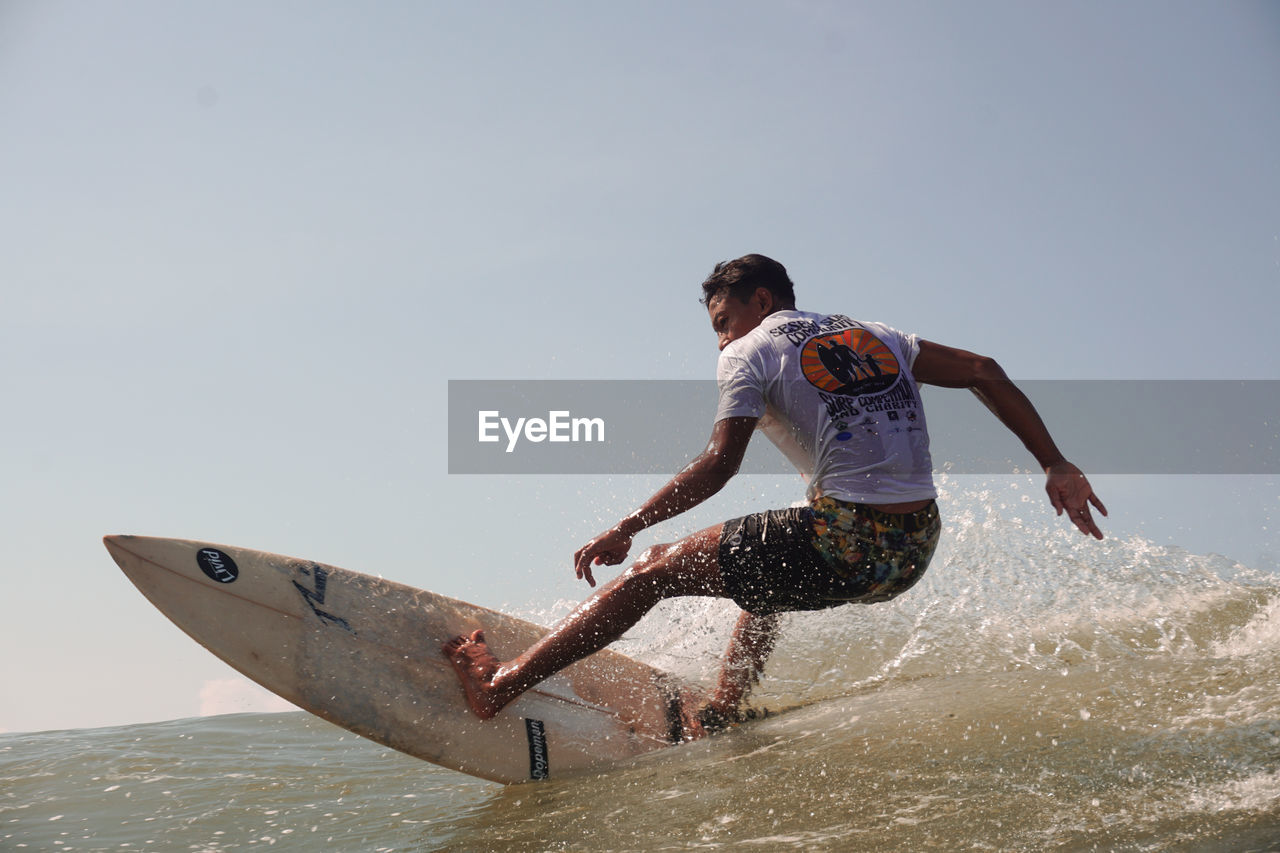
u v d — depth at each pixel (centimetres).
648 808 227
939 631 324
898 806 199
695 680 325
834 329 272
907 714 262
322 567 328
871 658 318
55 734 393
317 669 305
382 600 325
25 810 283
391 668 309
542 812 242
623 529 270
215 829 257
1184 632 296
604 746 304
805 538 256
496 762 296
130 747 365
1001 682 278
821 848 183
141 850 241
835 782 220
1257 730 205
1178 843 161
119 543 309
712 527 273
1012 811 187
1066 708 242
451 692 307
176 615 306
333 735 387
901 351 277
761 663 318
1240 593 315
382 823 253
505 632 331
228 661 303
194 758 346
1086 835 171
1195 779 188
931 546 264
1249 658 261
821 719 278
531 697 313
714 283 298
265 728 402
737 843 192
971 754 222
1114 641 300
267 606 313
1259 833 159
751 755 258
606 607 278
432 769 321
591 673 325
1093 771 201
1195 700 231
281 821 262
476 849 216
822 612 329
